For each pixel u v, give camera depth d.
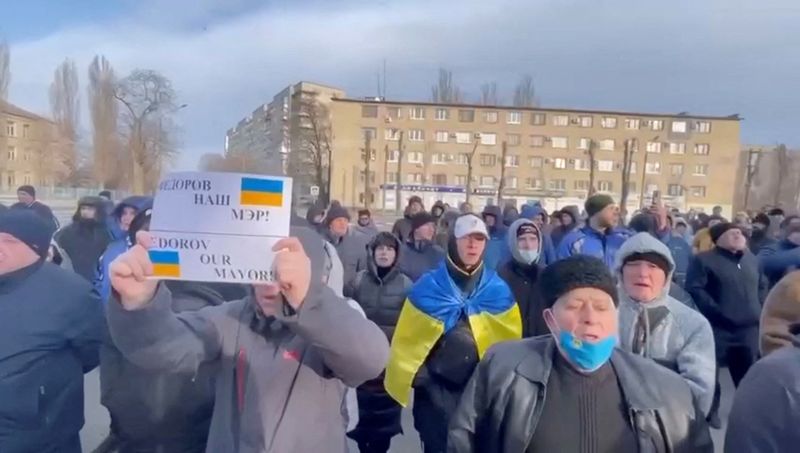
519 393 2.42
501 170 59.12
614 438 2.33
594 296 2.36
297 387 2.20
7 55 47.28
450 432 2.57
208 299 2.86
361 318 2.16
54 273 3.10
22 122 57.56
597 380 2.40
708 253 6.48
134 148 38.12
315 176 49.59
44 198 39.38
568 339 2.35
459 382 3.89
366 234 9.34
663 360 3.28
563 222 10.68
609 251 6.08
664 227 9.87
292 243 1.94
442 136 63.81
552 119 64.62
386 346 2.23
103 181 43.50
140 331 2.01
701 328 3.32
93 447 5.27
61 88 50.59
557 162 64.88
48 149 50.44
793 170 56.22
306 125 54.16
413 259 8.00
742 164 65.62
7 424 2.88
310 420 2.19
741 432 2.09
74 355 3.10
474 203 60.53
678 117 64.69
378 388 4.71
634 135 64.62
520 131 64.44
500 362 2.53
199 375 2.61
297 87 59.00
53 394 3.00
